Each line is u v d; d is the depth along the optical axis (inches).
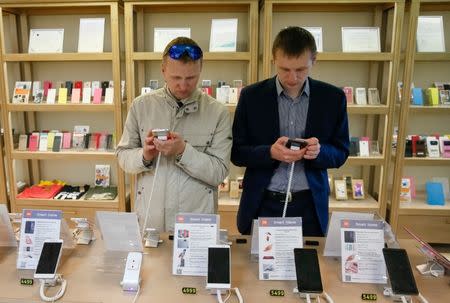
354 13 115.7
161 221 59.6
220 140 59.8
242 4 106.1
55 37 113.9
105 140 119.2
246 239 55.5
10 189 117.4
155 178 55.6
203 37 119.3
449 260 46.6
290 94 61.4
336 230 48.8
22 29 119.4
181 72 52.4
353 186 119.7
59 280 43.9
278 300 41.3
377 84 118.6
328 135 63.4
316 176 63.2
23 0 104.9
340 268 47.7
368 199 119.9
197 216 46.4
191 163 55.7
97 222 49.6
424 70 119.0
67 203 116.6
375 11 112.7
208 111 59.7
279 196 63.3
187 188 59.4
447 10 115.6
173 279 44.9
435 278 46.2
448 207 114.1
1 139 117.0
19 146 118.9
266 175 63.1
